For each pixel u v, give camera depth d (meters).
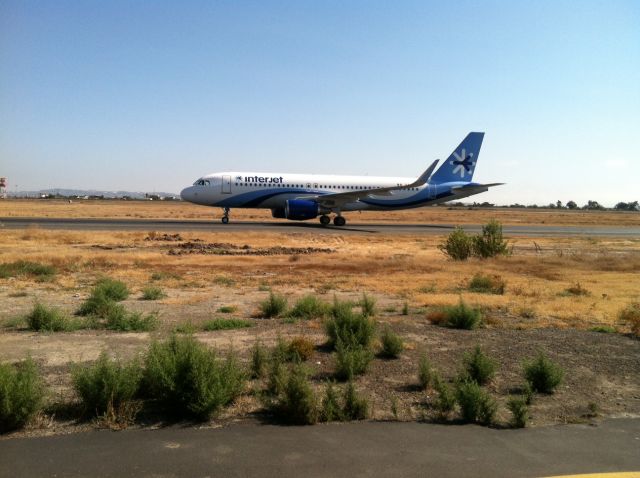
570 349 9.59
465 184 54.84
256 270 21.02
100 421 5.79
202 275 19.16
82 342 9.02
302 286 17.19
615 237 47.66
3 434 5.41
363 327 9.34
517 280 19.77
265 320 11.50
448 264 24.34
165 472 4.59
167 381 6.01
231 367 6.73
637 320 11.55
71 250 25.94
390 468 4.79
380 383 7.46
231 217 67.94
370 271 21.47
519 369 8.27
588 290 17.45
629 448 5.41
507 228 59.44
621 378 7.98
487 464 4.93
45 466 4.66
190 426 5.75
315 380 7.46
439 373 7.89
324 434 5.61
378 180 52.38
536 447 5.39
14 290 14.82
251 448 5.17
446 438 5.59
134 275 18.53
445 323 11.54
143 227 42.38
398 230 49.03
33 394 5.73
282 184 49.22
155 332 9.91
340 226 52.31
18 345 8.75
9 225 40.78
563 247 36.38
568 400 6.99
